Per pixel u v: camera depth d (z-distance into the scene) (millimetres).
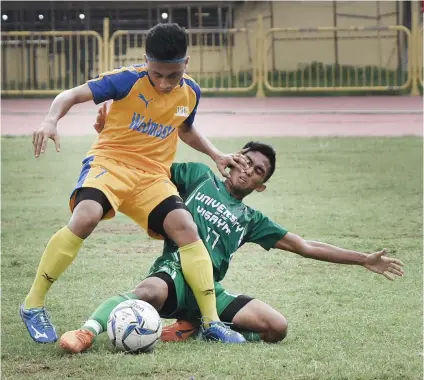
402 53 36656
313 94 36625
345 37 35250
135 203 7719
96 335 7195
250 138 23172
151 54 7516
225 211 7965
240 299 7715
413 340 7633
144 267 10578
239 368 6652
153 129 7820
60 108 7492
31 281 9820
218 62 37281
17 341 7410
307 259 11102
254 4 38344
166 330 7648
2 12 38312
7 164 19359
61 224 13352
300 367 6707
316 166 19016
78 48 33688
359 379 6477
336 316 8477
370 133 24859
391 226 13281
